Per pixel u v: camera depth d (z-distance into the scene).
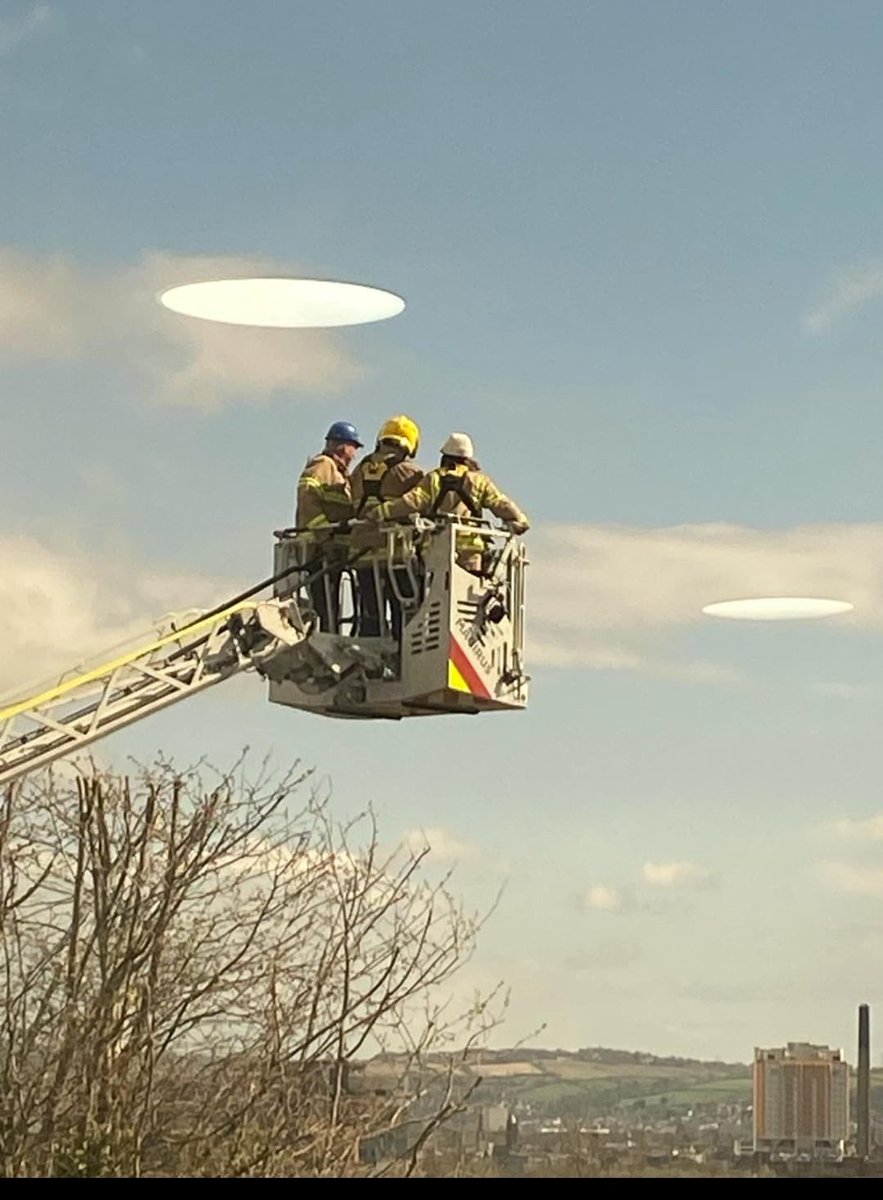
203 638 21.48
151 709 20.89
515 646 21.97
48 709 20.27
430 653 21.56
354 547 21.86
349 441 22.41
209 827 22.03
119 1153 20.50
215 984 21.34
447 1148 20.86
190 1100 21.28
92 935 21.66
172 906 21.73
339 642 21.78
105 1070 20.95
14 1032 21.48
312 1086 21.36
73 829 22.53
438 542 21.61
